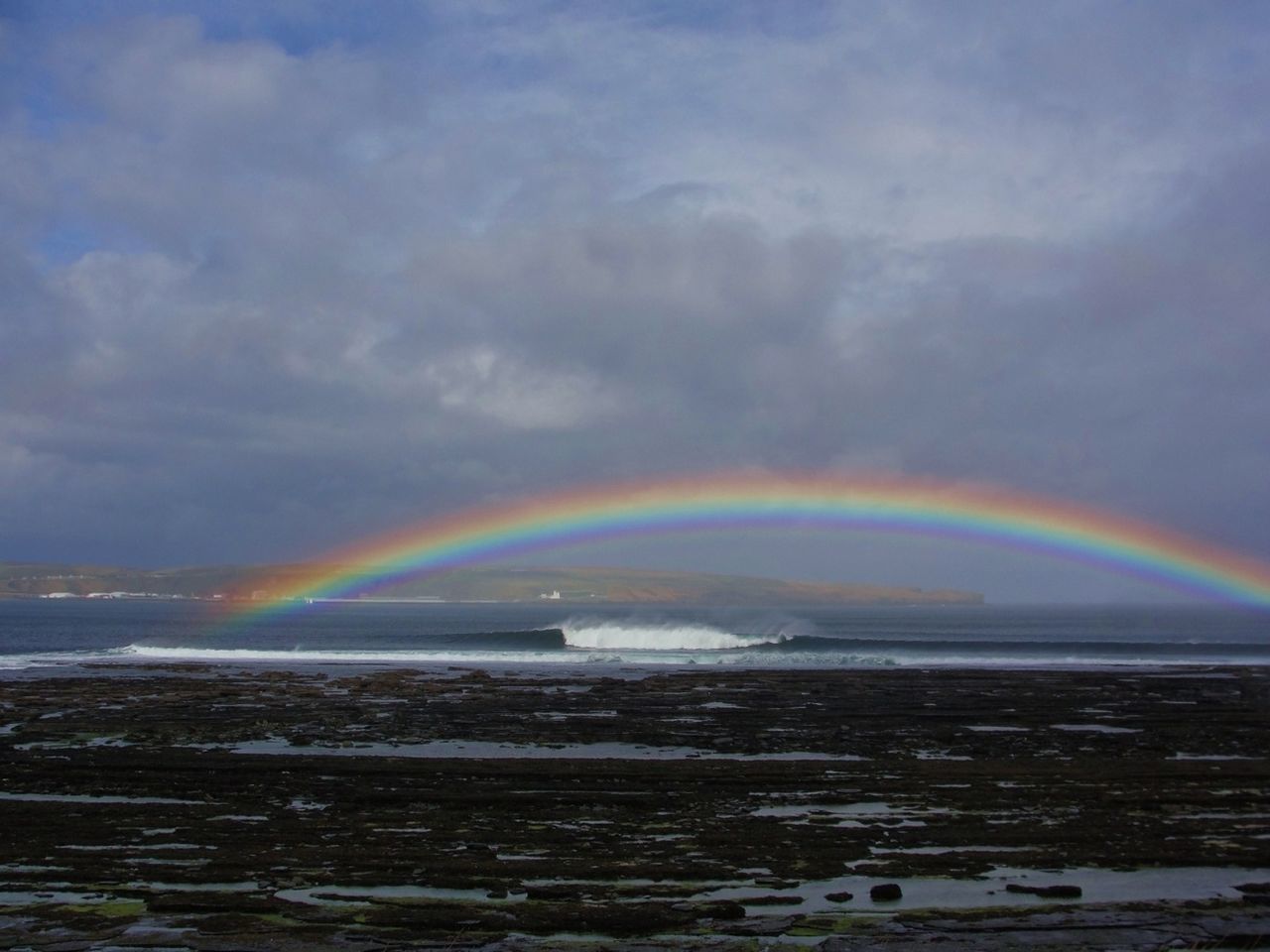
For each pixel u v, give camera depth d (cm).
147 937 1117
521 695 3881
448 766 2194
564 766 2200
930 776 2106
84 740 2644
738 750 2530
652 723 3039
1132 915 1185
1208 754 2484
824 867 1412
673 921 1169
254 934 1127
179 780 2033
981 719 3178
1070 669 5428
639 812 1772
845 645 8025
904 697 3850
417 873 1366
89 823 1661
